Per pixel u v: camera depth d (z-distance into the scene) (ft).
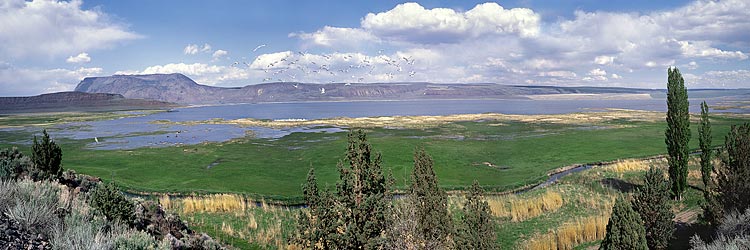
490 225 75.20
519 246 106.32
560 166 200.85
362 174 69.87
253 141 310.65
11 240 42.37
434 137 316.19
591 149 244.63
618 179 165.78
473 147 259.39
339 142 293.23
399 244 68.64
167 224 76.13
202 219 119.75
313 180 70.13
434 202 73.87
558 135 314.55
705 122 128.57
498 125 408.67
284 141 309.83
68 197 62.44
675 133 136.77
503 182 171.94
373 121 487.61
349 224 68.08
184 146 283.59
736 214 88.99
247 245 103.40
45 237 46.01
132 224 63.72
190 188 163.12
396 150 247.50
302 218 71.51
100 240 45.80
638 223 75.56
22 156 94.02
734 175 96.53
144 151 259.80
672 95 136.98
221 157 238.68
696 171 165.37
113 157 236.63
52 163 92.94
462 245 73.05
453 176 183.93
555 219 124.88
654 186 93.09
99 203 62.08
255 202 145.07
